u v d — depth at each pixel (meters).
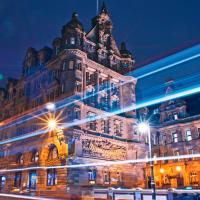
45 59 59.81
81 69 49.72
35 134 52.84
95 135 47.41
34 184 48.78
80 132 44.53
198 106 58.81
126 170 51.09
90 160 44.84
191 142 55.75
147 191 26.83
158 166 58.34
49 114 50.00
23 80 63.44
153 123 63.69
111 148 49.91
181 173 54.34
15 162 56.78
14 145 59.59
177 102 61.22
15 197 41.75
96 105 50.84
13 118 64.12
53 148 48.44
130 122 56.06
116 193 30.03
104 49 58.09
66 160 42.62
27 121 57.78
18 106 63.66
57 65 53.38
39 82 58.12
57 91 50.91
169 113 61.88
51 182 45.03
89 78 52.06
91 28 60.22
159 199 25.08
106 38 60.31
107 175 47.34
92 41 56.44
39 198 39.78
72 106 45.81
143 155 55.72
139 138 56.53
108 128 51.50
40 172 47.16
